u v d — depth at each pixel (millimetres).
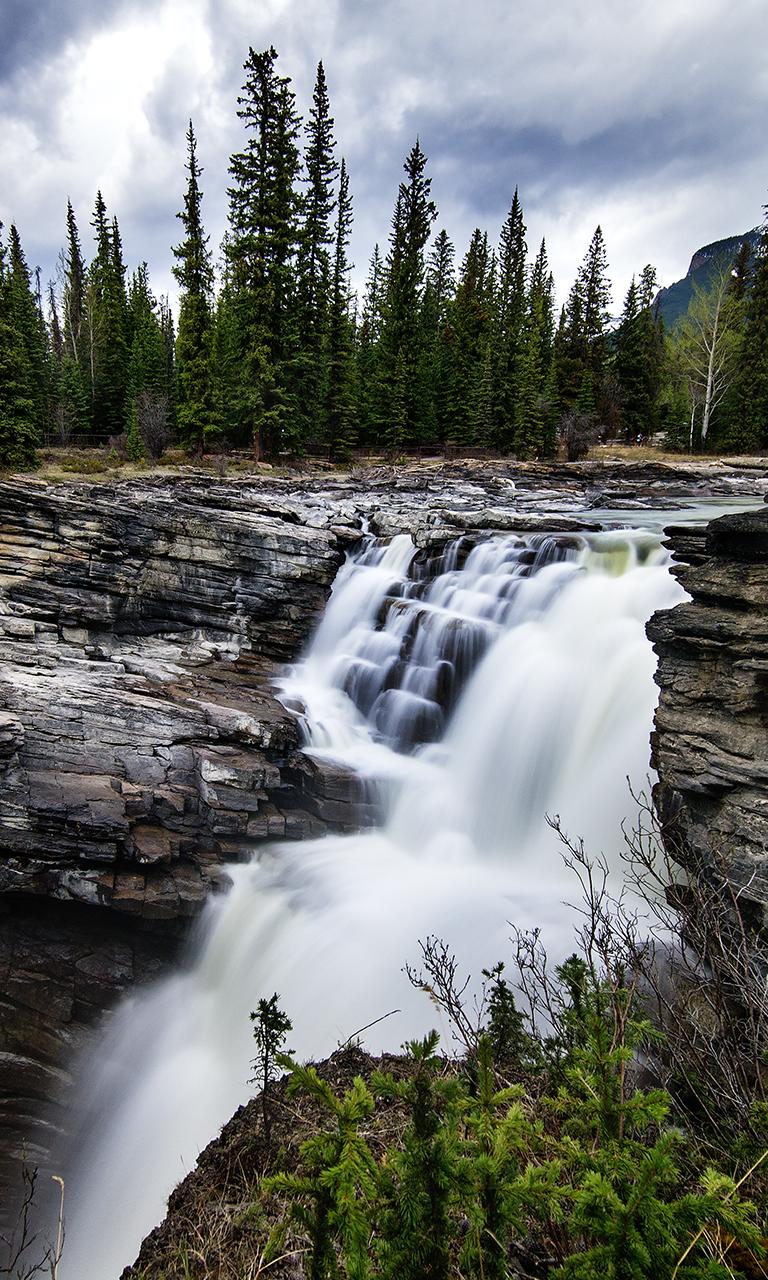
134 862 9656
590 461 39344
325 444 44625
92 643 14406
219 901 9805
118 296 57094
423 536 17516
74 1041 9547
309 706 13812
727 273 47562
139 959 9922
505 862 10484
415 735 13305
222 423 41125
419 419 49719
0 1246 8172
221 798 10289
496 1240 1901
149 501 16016
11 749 9727
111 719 10867
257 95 35875
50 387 47094
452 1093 2244
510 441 48625
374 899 9367
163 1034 9391
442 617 14203
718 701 7613
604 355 64188
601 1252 1806
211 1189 4504
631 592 12844
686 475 31281
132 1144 8383
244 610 16125
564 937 7996
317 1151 1944
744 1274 1962
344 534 18812
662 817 7977
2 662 12094
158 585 15258
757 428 45438
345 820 11219
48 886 9305
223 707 11930
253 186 36969
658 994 4418
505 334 53812
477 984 7438
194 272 41750
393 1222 1879
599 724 10977
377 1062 5680
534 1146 2818
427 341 54500
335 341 43562
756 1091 3561
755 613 7488
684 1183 3057
